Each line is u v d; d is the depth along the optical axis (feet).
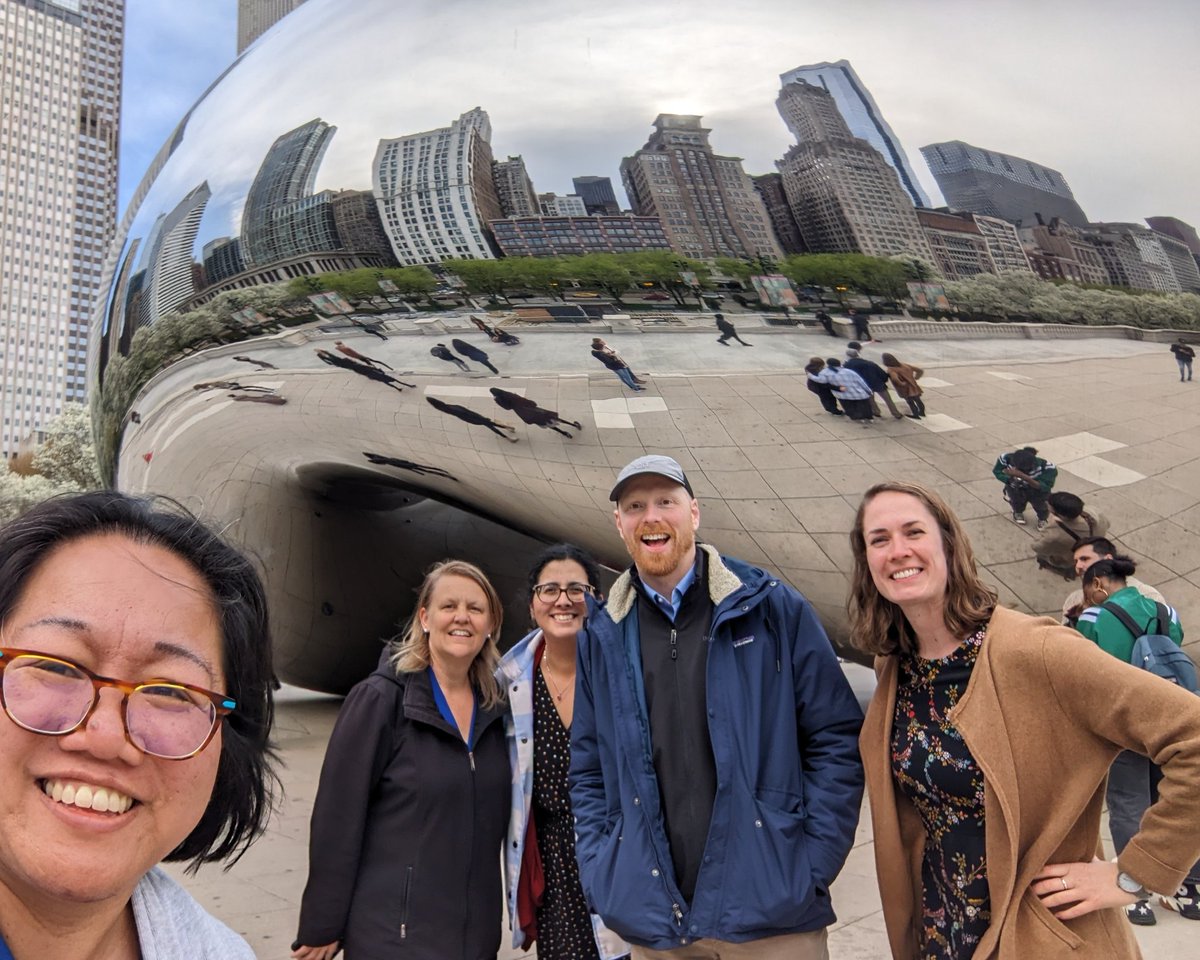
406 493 24.07
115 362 20.86
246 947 4.12
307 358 15.92
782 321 12.54
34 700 3.36
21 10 403.34
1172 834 5.62
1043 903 6.03
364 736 8.37
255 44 21.36
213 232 16.80
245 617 4.14
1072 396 12.09
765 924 6.84
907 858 6.92
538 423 14.29
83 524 3.73
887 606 6.89
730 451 13.24
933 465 12.55
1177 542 12.37
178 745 3.59
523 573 26.96
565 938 8.81
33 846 3.31
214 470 21.17
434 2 14.99
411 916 8.16
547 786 9.06
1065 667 6.01
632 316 13.10
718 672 7.41
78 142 420.77
